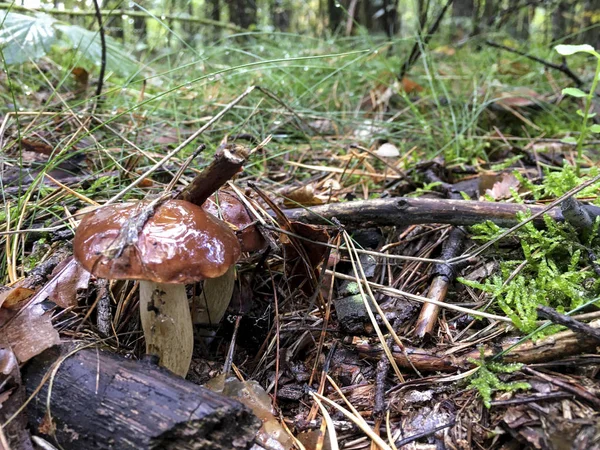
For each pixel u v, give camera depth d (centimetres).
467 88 54
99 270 15
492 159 42
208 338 22
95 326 21
